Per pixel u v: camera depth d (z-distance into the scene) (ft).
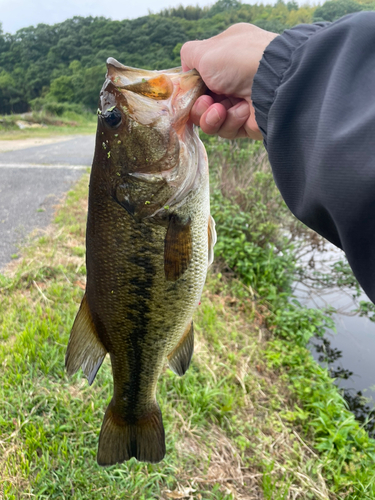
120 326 1.09
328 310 3.20
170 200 1.00
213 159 4.90
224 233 3.63
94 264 1.05
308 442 1.98
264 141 0.82
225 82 0.97
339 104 0.65
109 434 1.21
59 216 3.72
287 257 3.64
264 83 0.81
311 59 0.72
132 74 0.98
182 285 1.06
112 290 1.05
